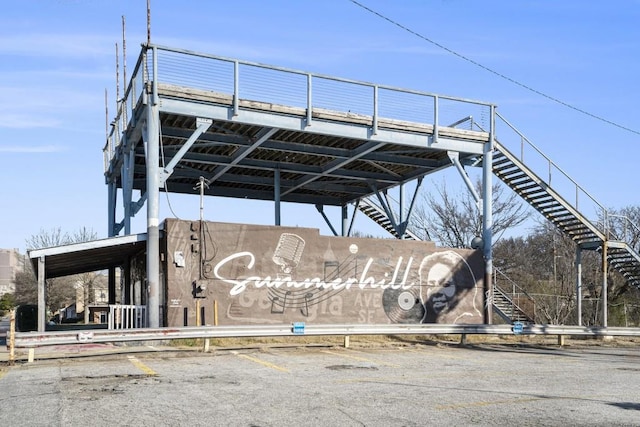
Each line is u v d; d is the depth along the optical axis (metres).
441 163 26.62
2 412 8.27
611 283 40.53
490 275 24.22
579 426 7.75
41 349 17.08
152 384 10.71
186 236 19.69
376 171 29.62
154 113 18.73
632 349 20.98
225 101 19.61
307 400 9.28
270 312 20.67
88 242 18.59
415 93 22.78
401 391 10.27
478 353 17.77
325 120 21.22
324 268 21.80
